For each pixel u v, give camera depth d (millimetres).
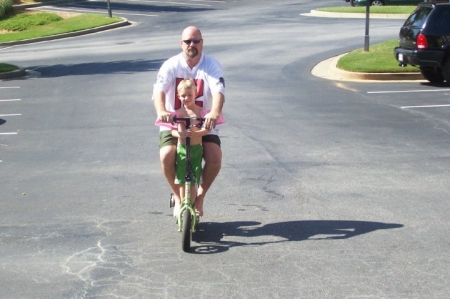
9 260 6488
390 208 7863
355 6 39531
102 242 6918
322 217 7582
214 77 6707
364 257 6375
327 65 21203
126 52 26344
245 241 6852
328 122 13164
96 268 6246
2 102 16766
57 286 5871
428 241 6770
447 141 11430
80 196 8625
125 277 6023
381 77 18656
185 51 6676
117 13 40875
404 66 18594
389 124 12898
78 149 11453
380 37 26609
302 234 7027
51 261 6441
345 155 10547
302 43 26016
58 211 8016
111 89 18172
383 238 6863
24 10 41562
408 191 8555
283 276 5973
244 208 7965
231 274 6035
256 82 18531
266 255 6465
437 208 7832
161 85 6684
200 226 7332
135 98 16594
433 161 10102
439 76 18297
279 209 7898
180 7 43656
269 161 10234
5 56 27625
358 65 19484
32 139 12391
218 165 6805
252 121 13367
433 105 14828
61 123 13805
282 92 16906
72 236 7121
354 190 8641
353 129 12492
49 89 18641
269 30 30672
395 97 15930
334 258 6359
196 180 6684
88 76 20969
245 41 27281
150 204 8188
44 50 28938
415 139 11602
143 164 10258
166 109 6812
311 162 10133
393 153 10641
